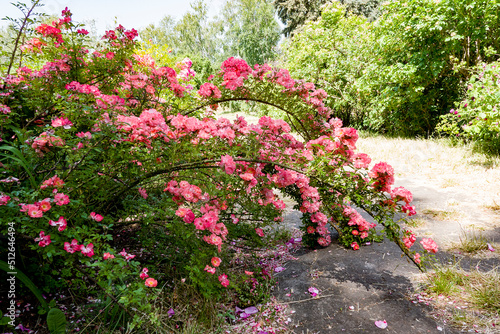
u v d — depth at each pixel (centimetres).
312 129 290
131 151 198
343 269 246
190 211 192
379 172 212
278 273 247
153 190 260
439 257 251
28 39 243
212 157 207
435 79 689
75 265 180
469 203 366
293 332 181
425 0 620
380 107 768
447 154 562
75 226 168
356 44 900
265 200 217
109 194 207
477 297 196
